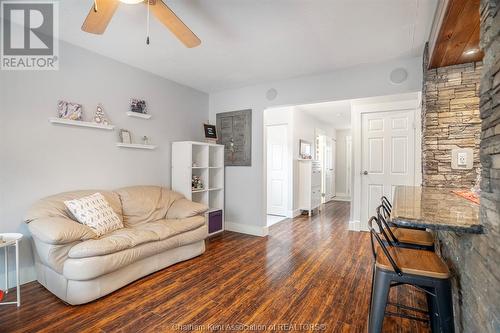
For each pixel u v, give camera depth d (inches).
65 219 88.0
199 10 83.0
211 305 82.4
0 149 90.0
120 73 126.7
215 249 135.6
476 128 90.7
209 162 175.5
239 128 169.0
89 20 70.5
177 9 82.4
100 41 106.0
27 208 95.9
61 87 105.3
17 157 93.9
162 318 75.5
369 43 105.2
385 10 82.4
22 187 95.0
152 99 142.8
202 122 176.7
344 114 245.4
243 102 167.6
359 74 130.1
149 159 141.8
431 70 96.1
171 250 111.8
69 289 80.4
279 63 126.9
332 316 76.6
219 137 177.5
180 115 160.4
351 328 71.1
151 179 142.9
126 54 118.3
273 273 105.8
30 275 96.0
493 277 36.7
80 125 111.0
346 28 93.9
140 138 136.9
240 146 168.6
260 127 161.6
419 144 156.9
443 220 46.1
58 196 100.2
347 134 335.9
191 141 157.5
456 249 56.7
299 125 226.8
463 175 92.2
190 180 145.3
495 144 36.7
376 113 167.9
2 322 72.8
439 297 50.2
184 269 109.5
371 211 169.3
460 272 53.7
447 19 67.0
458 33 73.0
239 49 111.9
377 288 54.0
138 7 82.0
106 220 102.4
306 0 77.9
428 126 96.8
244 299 85.9
